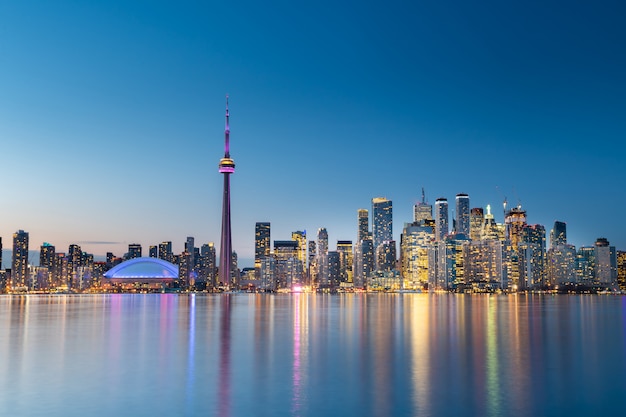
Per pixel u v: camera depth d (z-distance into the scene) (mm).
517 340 95562
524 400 48500
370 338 99312
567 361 70625
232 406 46562
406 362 69750
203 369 64250
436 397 49500
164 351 80250
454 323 139125
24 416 43562
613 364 68125
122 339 96875
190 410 45281
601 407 46281
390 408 45719
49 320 147875
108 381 56812
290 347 85312
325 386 54375
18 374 60656
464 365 67188
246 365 67562
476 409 45406
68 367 65562
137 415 43781
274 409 45594
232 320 151000
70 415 43812
